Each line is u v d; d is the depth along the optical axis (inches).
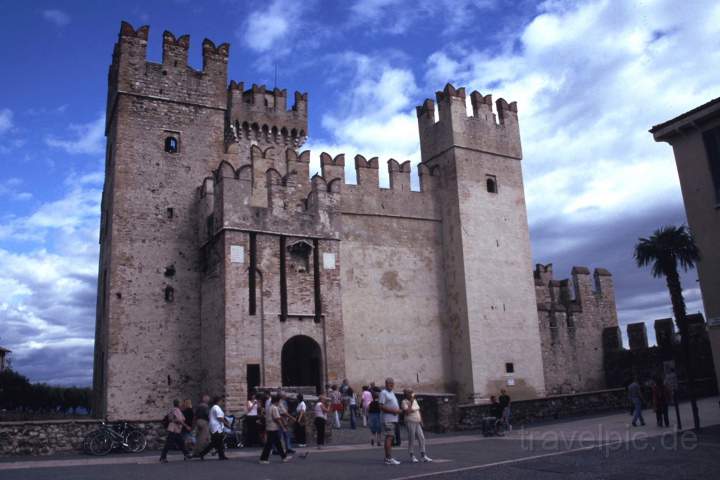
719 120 987.9
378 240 1553.9
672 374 1189.1
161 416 1280.8
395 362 1494.8
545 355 1782.7
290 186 1348.4
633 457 644.1
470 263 1571.1
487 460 669.3
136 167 1393.9
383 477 568.4
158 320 1330.0
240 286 1235.9
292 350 1440.7
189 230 1408.7
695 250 1008.9
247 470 645.3
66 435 846.5
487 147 1689.2
